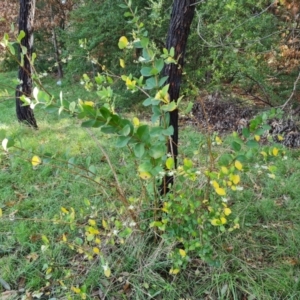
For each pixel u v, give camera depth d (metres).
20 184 3.06
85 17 6.14
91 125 1.18
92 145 3.82
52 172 3.24
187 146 3.73
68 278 1.99
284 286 1.84
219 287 1.88
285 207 2.65
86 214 2.47
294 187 2.90
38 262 2.13
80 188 2.92
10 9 8.32
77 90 6.67
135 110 5.40
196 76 4.80
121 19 5.45
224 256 2.04
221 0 3.96
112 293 1.91
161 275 2.02
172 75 2.06
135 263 2.07
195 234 1.80
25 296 1.90
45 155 1.80
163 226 1.79
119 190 2.08
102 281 1.98
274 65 4.34
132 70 5.40
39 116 5.20
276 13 3.91
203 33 4.30
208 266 2.01
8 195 2.90
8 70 9.80
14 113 5.36
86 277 2.01
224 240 2.19
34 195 2.90
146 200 2.14
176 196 1.94
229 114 4.52
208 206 1.81
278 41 4.06
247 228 2.35
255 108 4.37
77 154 3.63
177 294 1.88
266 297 1.79
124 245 2.15
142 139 1.22
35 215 2.62
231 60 4.29
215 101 4.70
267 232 2.31
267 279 1.89
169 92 2.08
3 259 2.17
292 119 3.98
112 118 1.18
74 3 8.54
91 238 1.83
